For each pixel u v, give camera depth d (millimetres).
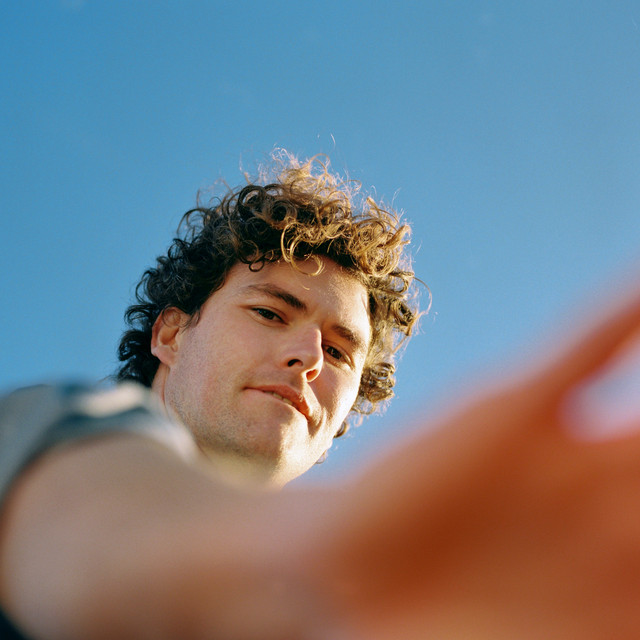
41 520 392
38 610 352
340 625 245
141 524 347
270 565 280
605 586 203
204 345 2949
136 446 456
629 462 192
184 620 291
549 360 204
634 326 192
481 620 212
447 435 219
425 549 218
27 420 486
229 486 391
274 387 2789
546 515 202
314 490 325
